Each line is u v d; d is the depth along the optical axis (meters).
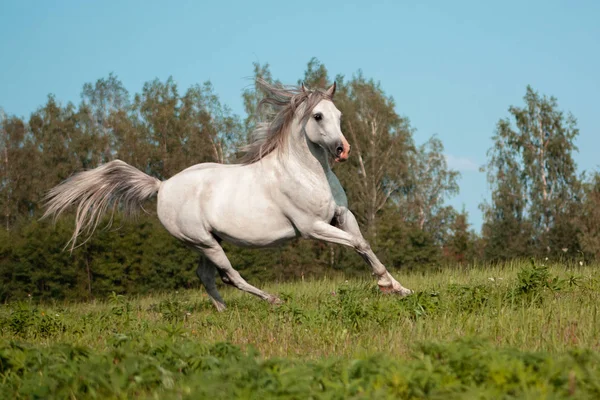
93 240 27.98
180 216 10.41
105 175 10.98
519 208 44.31
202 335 7.92
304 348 6.82
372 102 45.19
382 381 4.32
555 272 12.60
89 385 4.79
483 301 8.33
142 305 14.20
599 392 4.06
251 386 4.33
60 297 27.88
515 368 4.32
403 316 7.61
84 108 54.12
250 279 29.42
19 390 4.99
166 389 4.77
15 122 52.25
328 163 9.81
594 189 38.25
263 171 9.92
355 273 32.41
